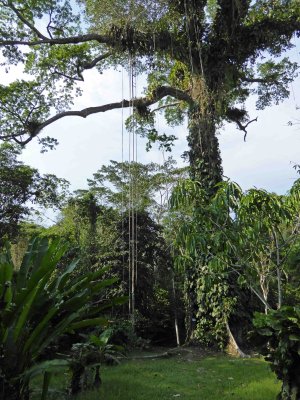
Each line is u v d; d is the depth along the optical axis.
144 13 12.85
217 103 13.01
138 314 12.99
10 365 4.25
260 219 5.47
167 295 15.22
